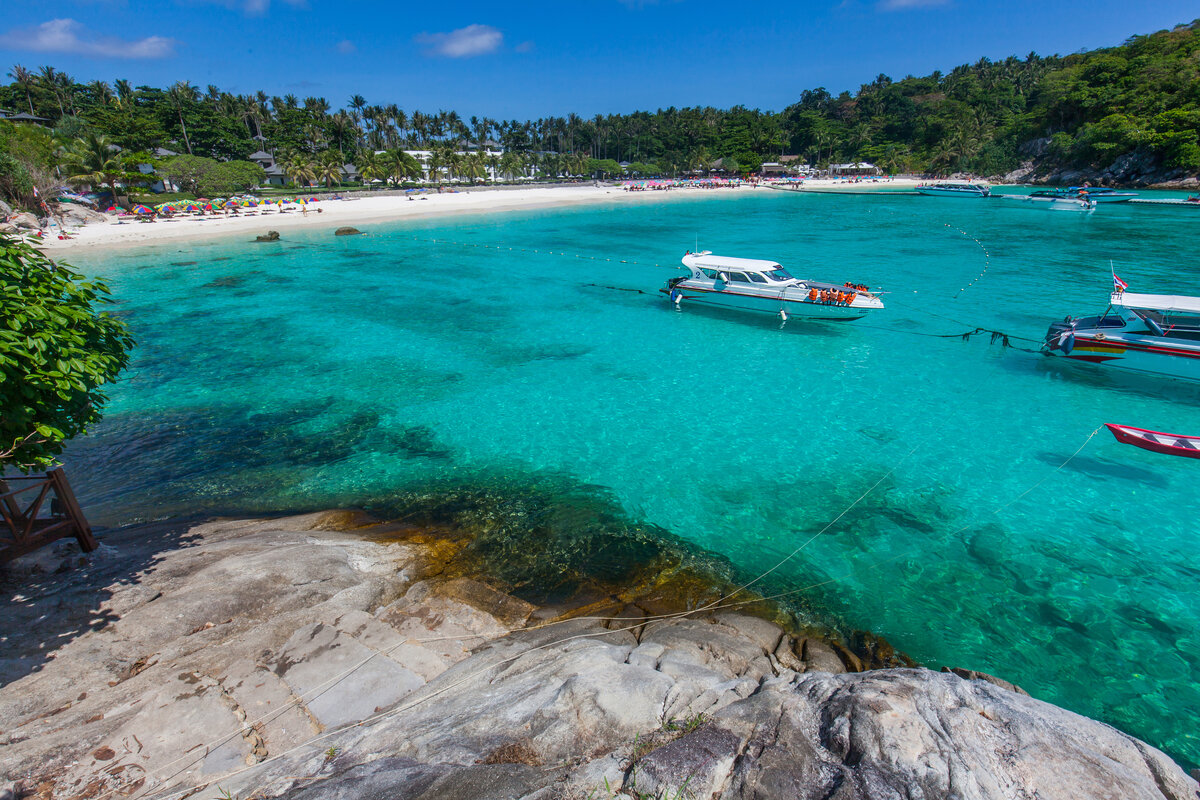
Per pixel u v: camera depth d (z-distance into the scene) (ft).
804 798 13.29
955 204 245.65
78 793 15.79
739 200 285.02
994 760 14.39
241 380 60.39
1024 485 40.60
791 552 33.81
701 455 45.21
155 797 15.65
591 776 14.40
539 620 27.30
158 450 45.93
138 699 19.51
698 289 84.33
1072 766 14.26
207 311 87.20
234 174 248.93
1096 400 53.72
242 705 19.71
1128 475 41.45
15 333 20.70
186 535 32.89
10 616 23.48
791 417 51.55
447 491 40.22
